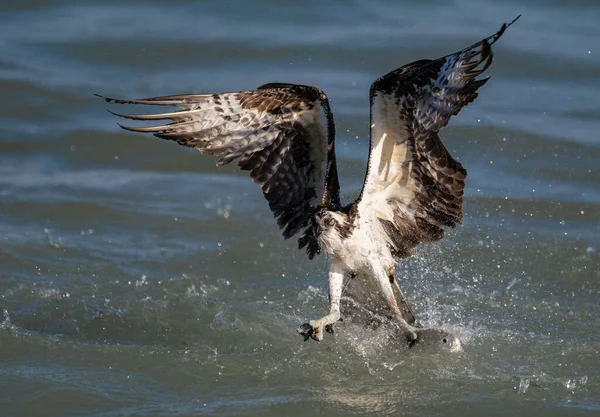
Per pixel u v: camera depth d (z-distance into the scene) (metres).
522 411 10.98
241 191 17.38
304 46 21.81
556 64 20.89
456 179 11.34
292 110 11.74
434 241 11.91
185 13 23.67
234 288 14.39
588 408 11.02
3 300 13.65
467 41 21.66
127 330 13.03
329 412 10.98
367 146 18.30
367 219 11.60
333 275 11.80
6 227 15.82
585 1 23.58
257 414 10.95
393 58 21.20
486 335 12.84
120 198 16.95
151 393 11.41
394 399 11.26
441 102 10.73
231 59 21.47
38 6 24.16
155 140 18.77
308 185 12.10
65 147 18.61
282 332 12.98
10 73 20.77
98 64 21.45
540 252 15.15
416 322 12.21
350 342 12.49
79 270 14.66
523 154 18.03
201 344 12.65
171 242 15.68
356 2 23.88
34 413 10.94
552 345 12.57
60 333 12.86
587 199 16.59
